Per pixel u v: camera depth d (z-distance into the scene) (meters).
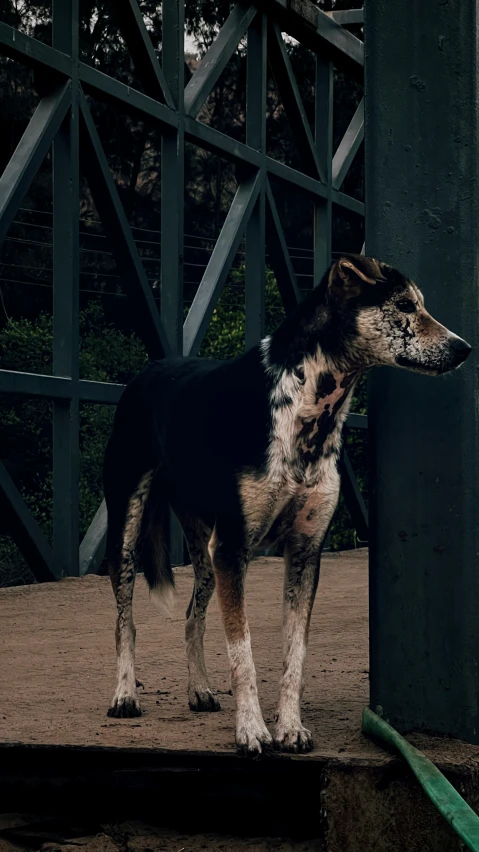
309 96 19.98
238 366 3.75
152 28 19.72
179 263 9.12
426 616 3.33
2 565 12.91
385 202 3.46
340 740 3.38
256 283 10.21
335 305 3.47
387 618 3.38
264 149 10.26
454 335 3.33
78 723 3.68
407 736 3.30
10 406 15.78
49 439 16.11
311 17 10.62
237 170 10.34
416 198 3.42
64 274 8.12
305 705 3.93
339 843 3.10
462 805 2.76
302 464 3.51
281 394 3.51
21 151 7.57
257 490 3.50
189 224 20.27
